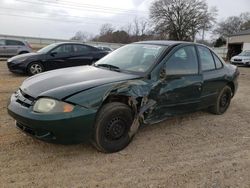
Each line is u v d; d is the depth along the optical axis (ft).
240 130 16.76
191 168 11.84
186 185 10.55
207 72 16.98
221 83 18.33
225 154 13.37
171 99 14.61
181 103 15.28
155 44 15.97
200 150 13.65
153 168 11.66
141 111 13.33
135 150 13.15
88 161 11.88
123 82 12.66
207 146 14.17
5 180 10.24
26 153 12.24
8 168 11.01
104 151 12.46
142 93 13.11
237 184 10.79
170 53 14.82
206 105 17.67
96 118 11.86
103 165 11.64
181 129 16.30
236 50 129.29
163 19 209.46
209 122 17.84
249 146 14.47
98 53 38.27
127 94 12.60
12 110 11.85
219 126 17.24
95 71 14.28
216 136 15.58
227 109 20.95
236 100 24.97
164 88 14.12
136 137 14.64
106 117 12.02
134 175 11.05
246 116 19.74
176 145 14.05
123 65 14.89
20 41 60.54
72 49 36.29
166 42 16.22
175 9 205.77
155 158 12.52
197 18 207.72
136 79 13.23
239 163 12.51
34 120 10.90
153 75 13.73
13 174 10.64
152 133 15.37
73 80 12.61
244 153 13.58
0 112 17.43
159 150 13.34
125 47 17.06
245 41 121.49
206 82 16.69
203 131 16.21
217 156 13.10
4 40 58.44
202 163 12.33
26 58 33.63
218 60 18.67
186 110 15.90
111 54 16.96
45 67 34.55
